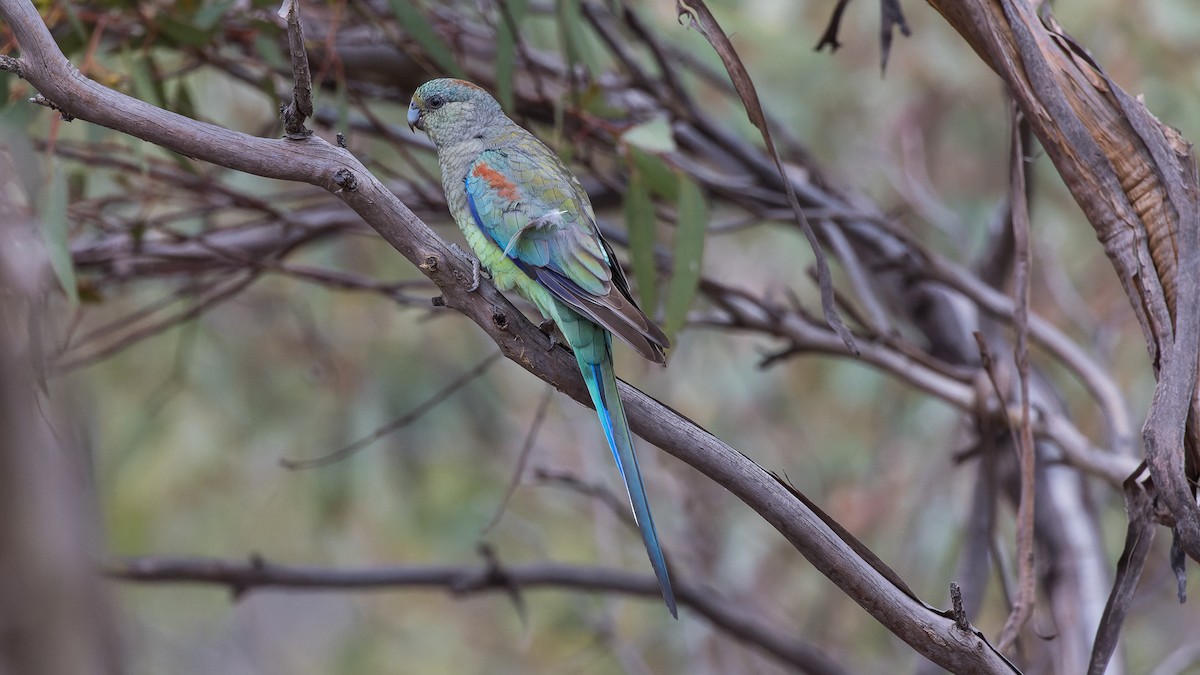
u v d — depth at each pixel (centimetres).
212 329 1383
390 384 1420
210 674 1773
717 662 1403
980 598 904
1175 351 565
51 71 521
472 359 1475
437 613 1627
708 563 1394
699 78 1334
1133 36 1255
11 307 443
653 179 879
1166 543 1386
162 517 1426
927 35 1421
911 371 947
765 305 982
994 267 1062
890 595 544
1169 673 1185
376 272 1386
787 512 550
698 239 862
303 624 1838
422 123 849
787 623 1463
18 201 767
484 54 1141
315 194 1026
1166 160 578
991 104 1463
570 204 740
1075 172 592
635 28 1021
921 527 1362
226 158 537
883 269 1073
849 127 1494
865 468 1521
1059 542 940
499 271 745
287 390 1402
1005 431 954
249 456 1423
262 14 934
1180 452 552
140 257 990
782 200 1049
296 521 1463
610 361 646
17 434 343
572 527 1537
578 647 1530
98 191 1091
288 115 535
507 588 1068
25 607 320
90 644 324
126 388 1359
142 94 860
